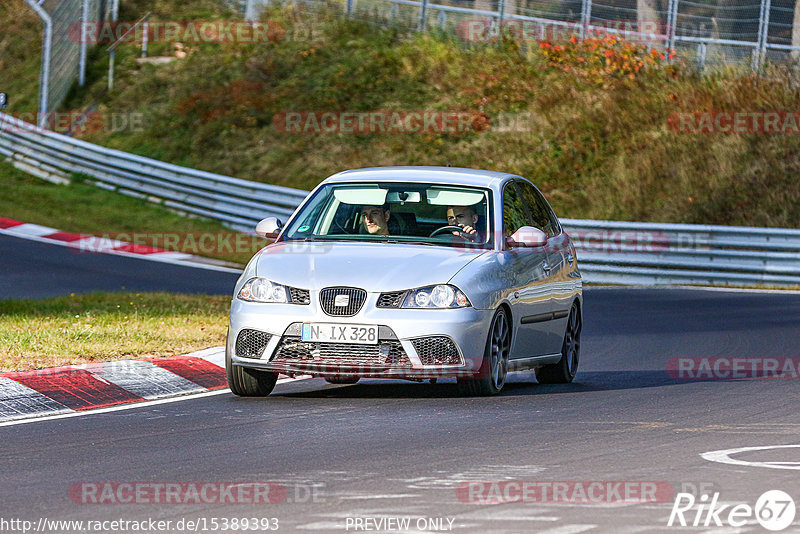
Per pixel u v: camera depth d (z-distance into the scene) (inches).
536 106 4591.5
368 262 1339.8
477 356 1327.5
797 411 1288.1
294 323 1309.1
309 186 4264.3
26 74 5369.1
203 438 1108.5
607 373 1673.2
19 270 2957.7
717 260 3270.2
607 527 754.2
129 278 2918.3
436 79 4842.5
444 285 1318.9
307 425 1178.6
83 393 1347.2
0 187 4215.1
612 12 4889.3
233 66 5054.1
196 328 1849.2
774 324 2317.9
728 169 4042.8
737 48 4670.3
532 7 5049.2
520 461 988.6
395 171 1514.5
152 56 5246.1
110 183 4215.1
